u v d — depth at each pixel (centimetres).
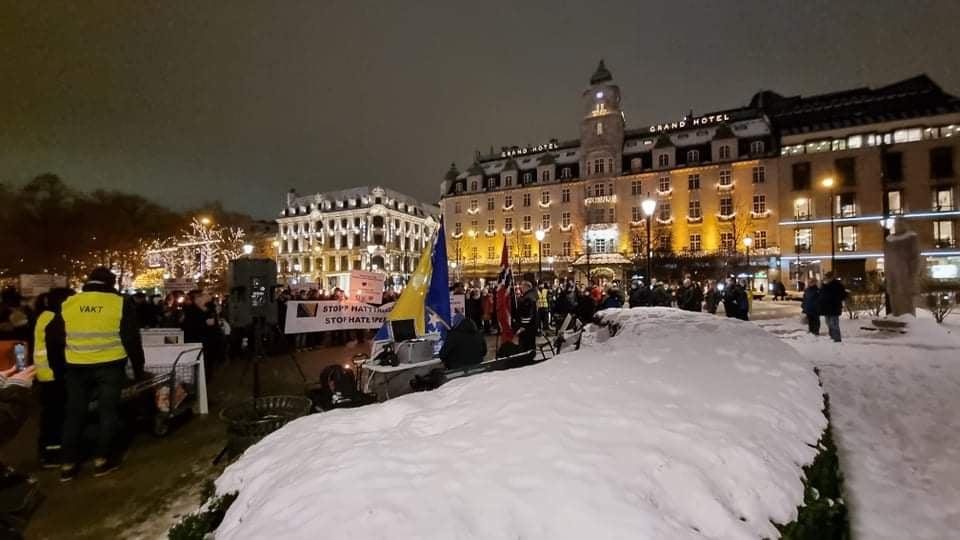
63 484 446
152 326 1084
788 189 4444
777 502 213
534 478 187
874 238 4094
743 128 4888
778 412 305
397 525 163
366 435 249
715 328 627
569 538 161
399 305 675
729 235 4659
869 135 4181
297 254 8181
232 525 198
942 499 384
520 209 5734
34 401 687
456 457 207
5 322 776
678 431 241
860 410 621
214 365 979
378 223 7562
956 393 666
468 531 163
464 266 5912
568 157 5716
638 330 642
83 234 4894
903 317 1241
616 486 185
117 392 480
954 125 3956
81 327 459
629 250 5028
